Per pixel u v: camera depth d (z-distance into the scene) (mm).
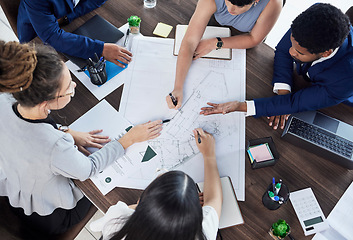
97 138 1168
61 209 1220
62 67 880
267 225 1036
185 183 679
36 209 1137
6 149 979
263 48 1438
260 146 1149
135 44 1394
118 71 1322
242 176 1121
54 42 1339
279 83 1309
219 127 1216
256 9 1329
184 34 1425
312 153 1182
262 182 1114
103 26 1439
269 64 1390
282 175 1130
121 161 1130
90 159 1076
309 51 1085
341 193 1111
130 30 1419
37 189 1063
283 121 1253
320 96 1208
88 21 1449
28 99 852
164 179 689
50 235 1249
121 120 1216
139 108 1243
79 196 1183
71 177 1034
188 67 1322
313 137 1146
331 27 984
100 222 987
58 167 987
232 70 1356
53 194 1092
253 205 1070
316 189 1113
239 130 1217
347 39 1126
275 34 2701
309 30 1010
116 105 1243
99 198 1063
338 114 1269
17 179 1048
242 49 1419
